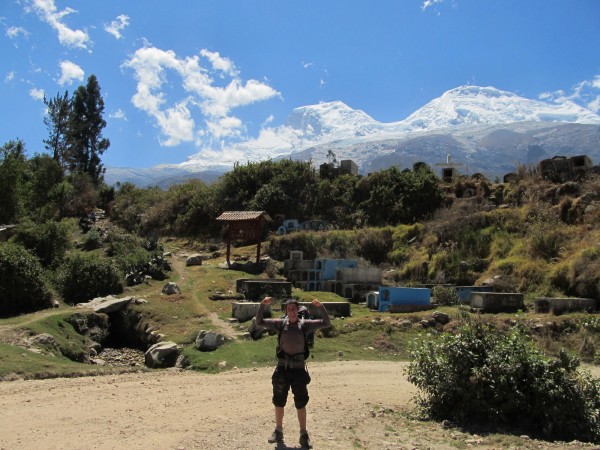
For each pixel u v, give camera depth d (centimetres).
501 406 945
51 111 5825
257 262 3000
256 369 1391
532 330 1788
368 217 3644
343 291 2516
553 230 2631
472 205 3194
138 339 1869
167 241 4078
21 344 1512
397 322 1834
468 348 991
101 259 2436
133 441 748
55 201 4675
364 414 956
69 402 992
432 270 2738
